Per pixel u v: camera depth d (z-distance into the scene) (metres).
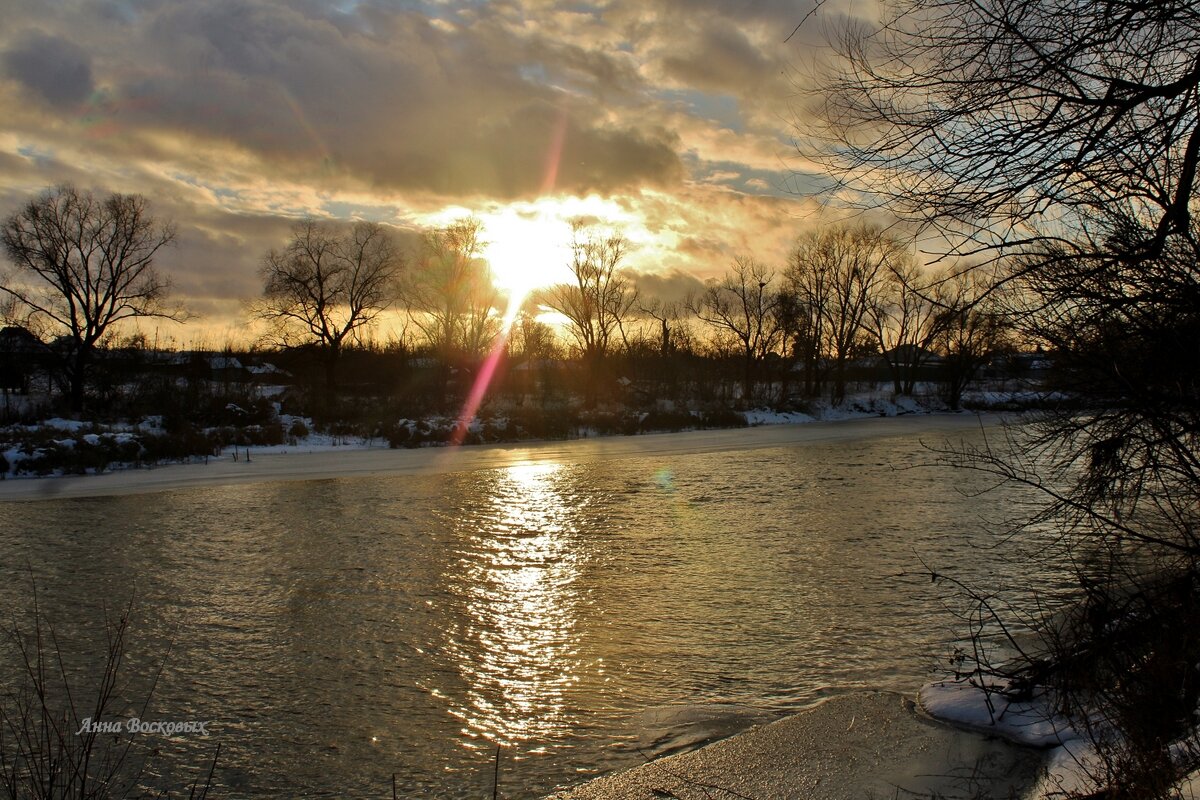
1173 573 7.14
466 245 64.62
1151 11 5.63
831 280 66.81
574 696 9.51
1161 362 6.61
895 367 66.94
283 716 9.09
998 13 5.86
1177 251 6.37
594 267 62.03
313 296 60.44
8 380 52.19
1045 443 7.58
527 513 21.67
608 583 14.33
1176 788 4.86
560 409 52.50
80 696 9.66
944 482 26.52
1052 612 10.70
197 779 7.73
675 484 26.91
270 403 48.59
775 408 60.72
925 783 6.95
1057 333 6.75
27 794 6.99
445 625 12.16
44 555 17.11
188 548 17.66
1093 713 7.41
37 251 49.19
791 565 15.37
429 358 62.28
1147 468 6.84
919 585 13.75
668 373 67.94
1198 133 5.91
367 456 36.47
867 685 9.56
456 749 8.30
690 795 7.15
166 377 50.19
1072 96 5.88
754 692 9.48
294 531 19.45
